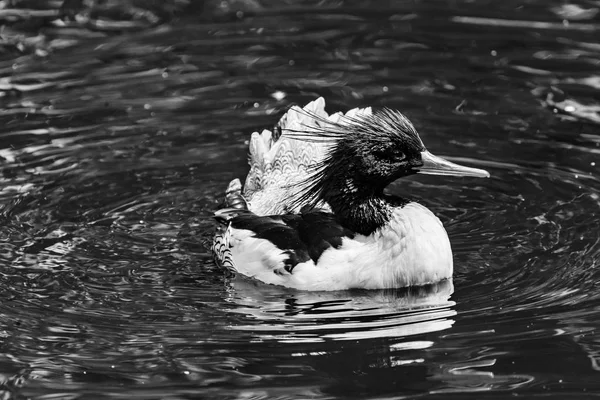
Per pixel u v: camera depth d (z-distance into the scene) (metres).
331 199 14.35
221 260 14.70
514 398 11.03
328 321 12.89
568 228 15.23
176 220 15.98
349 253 13.92
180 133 18.41
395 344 12.19
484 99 19.25
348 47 21.47
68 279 14.09
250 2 23.92
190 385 11.43
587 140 17.81
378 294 13.71
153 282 14.11
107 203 16.34
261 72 20.48
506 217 15.77
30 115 18.86
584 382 11.29
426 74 20.23
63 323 12.86
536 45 21.25
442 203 16.36
